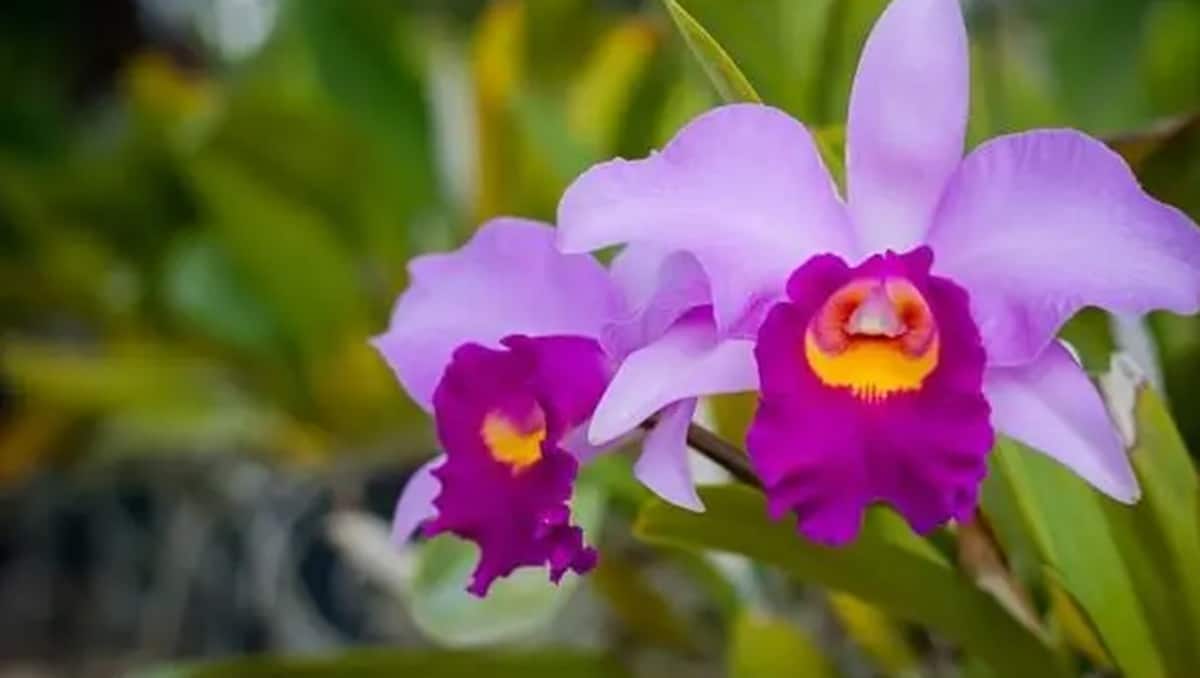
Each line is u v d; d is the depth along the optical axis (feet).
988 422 2.64
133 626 6.52
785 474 2.65
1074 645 3.06
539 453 2.77
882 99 2.71
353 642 4.97
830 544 2.65
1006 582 2.96
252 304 5.12
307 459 5.21
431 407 2.88
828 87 3.26
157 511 6.27
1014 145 2.67
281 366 5.17
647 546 3.86
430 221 4.88
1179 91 3.79
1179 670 2.91
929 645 3.32
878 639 3.19
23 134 7.09
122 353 6.00
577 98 4.44
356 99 4.73
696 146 2.65
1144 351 3.14
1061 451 2.65
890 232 2.71
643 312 2.68
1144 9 4.19
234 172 4.68
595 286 2.81
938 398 2.65
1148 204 2.62
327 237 4.84
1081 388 2.66
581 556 2.74
